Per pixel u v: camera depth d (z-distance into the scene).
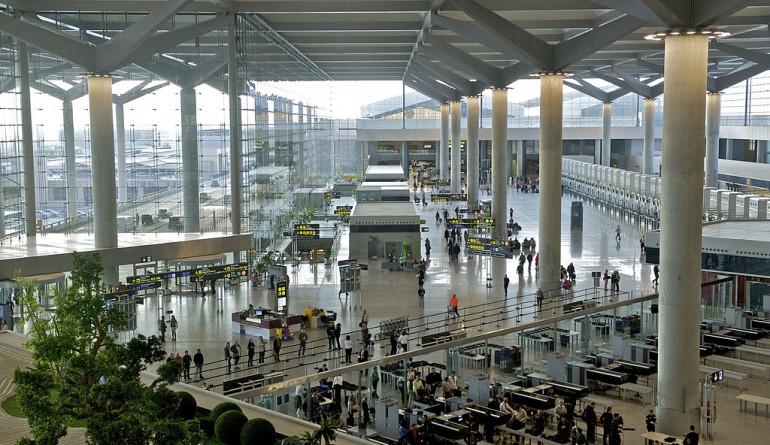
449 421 26.62
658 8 27.05
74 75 46.28
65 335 14.93
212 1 45.53
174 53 48.81
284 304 39.78
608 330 38.38
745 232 41.44
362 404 27.80
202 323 38.72
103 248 43.00
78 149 47.00
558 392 30.30
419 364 32.19
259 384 26.03
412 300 43.59
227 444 16.98
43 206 46.81
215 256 47.59
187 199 49.53
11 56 45.00
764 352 34.41
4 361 24.47
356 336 36.12
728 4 25.94
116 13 47.59
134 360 15.16
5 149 45.00
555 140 47.19
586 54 44.97
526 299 43.56
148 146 48.66
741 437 27.05
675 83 28.05
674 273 28.38
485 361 33.09
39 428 13.70
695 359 28.61
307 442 16.03
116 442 13.00
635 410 30.23
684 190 28.09
